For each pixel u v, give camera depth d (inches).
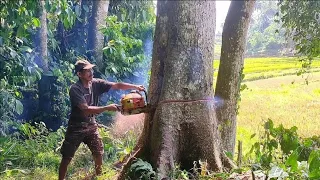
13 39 226.7
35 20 208.5
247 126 168.4
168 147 116.7
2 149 187.2
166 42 120.8
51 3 214.8
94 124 154.9
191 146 120.2
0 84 206.4
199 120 119.0
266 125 127.7
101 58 267.9
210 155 120.6
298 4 147.2
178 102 117.9
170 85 118.1
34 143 202.5
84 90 143.1
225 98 163.0
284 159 121.0
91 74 143.2
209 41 120.3
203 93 119.7
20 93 225.1
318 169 97.6
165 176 113.5
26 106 253.1
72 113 148.3
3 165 176.4
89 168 174.9
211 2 120.2
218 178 111.4
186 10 116.9
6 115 215.2
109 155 188.7
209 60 121.0
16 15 201.3
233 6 160.6
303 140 123.9
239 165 131.2
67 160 151.8
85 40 280.5
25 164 184.4
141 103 123.0
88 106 138.2
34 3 205.3
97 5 264.7
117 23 268.8
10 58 216.7
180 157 120.9
